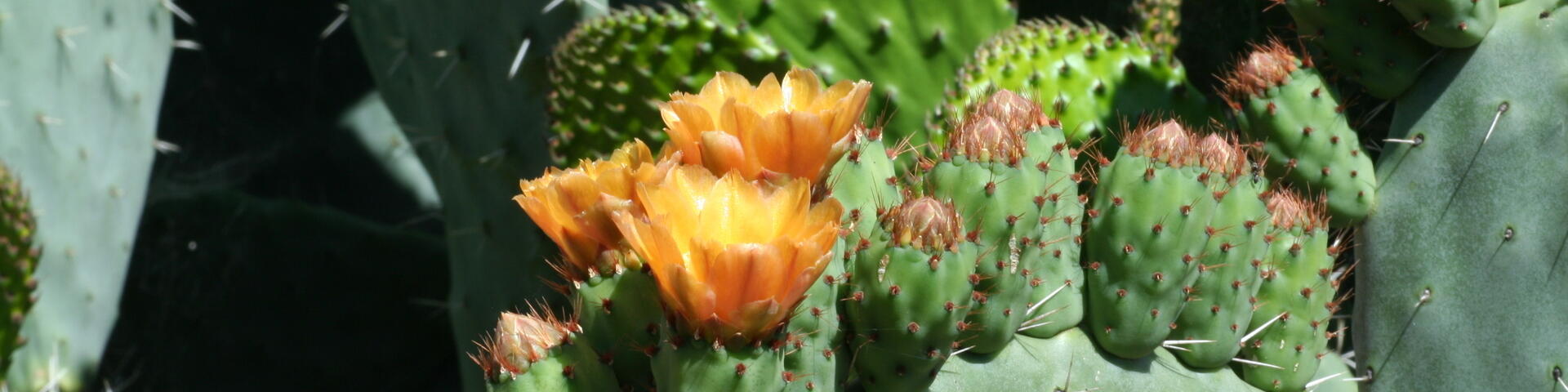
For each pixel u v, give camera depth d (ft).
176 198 3.95
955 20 2.11
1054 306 1.54
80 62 2.81
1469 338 1.73
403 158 4.51
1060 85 1.92
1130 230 1.51
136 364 3.92
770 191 1.22
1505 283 1.70
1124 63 1.97
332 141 4.60
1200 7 2.58
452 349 3.93
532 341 1.36
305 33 4.58
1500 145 1.72
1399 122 1.81
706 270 1.15
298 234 3.87
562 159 2.14
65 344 2.82
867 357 1.41
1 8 2.67
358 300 3.90
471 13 2.48
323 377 3.93
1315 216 1.68
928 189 1.45
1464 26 1.70
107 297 2.96
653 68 2.05
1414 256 1.77
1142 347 1.55
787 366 1.30
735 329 1.20
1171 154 1.51
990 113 1.54
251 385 3.93
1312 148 1.76
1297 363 1.67
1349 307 2.25
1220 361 1.60
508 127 2.50
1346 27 1.77
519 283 2.60
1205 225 1.51
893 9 2.09
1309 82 1.76
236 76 4.69
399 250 3.88
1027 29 2.00
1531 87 1.70
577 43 2.08
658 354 1.27
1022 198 1.43
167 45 3.07
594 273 1.34
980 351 1.50
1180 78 1.98
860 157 1.45
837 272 1.32
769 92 1.32
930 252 1.34
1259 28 2.51
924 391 1.45
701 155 1.30
